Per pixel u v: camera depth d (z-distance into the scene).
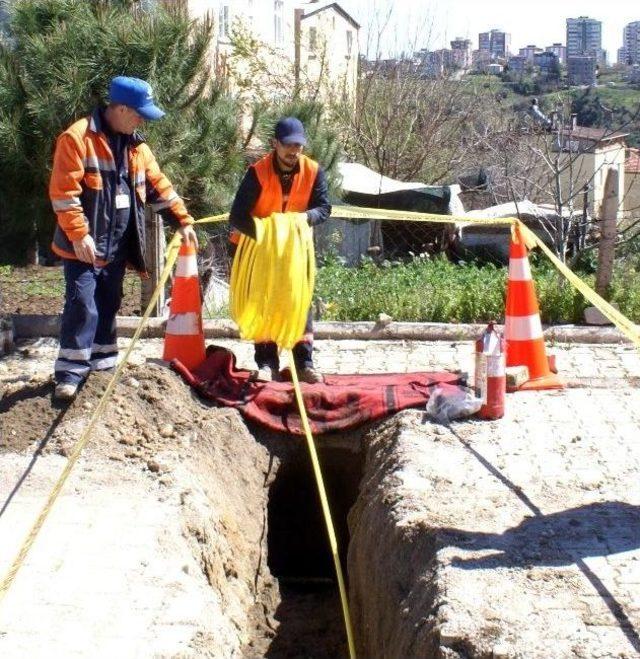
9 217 11.60
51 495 5.44
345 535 7.86
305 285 7.07
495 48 66.31
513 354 8.08
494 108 25.64
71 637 4.67
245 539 6.75
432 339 9.89
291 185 7.19
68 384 6.86
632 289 10.81
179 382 7.39
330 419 7.48
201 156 11.70
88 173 6.67
